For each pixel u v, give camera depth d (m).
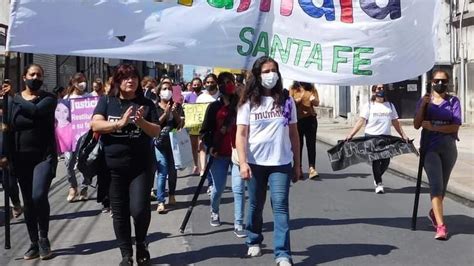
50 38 5.81
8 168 6.10
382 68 6.68
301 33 6.54
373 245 6.73
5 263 6.16
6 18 18.44
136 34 6.03
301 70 6.57
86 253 6.54
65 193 10.16
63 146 9.34
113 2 5.93
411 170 11.92
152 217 8.30
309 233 7.32
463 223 7.83
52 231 7.53
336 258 6.25
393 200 9.45
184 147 9.09
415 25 6.70
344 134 20.95
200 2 6.21
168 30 6.12
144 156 5.64
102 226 7.78
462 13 21.86
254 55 6.39
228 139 7.21
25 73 6.12
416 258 6.24
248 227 6.25
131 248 5.78
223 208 8.85
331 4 6.55
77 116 9.36
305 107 11.59
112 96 5.68
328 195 9.91
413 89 24.02
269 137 5.63
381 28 6.63
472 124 21.75
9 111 6.04
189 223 7.88
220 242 6.92
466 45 22.00
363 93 25.39
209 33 6.26
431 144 6.96
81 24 5.88
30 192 6.21
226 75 7.09
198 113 10.29
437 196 6.98
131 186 5.64
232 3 6.30
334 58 6.62
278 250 5.61
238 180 7.07
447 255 6.34
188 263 6.13
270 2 6.41
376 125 10.14
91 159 5.55
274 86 5.66
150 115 5.67
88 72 26.83
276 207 5.64
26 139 6.07
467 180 10.60
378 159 9.91
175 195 9.93
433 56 6.81
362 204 9.12
